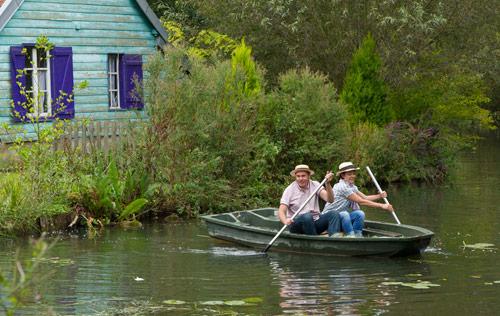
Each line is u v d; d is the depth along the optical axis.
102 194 18.94
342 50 35.19
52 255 15.27
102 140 21.17
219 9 37.91
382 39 34.56
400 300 11.71
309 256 15.22
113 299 11.83
